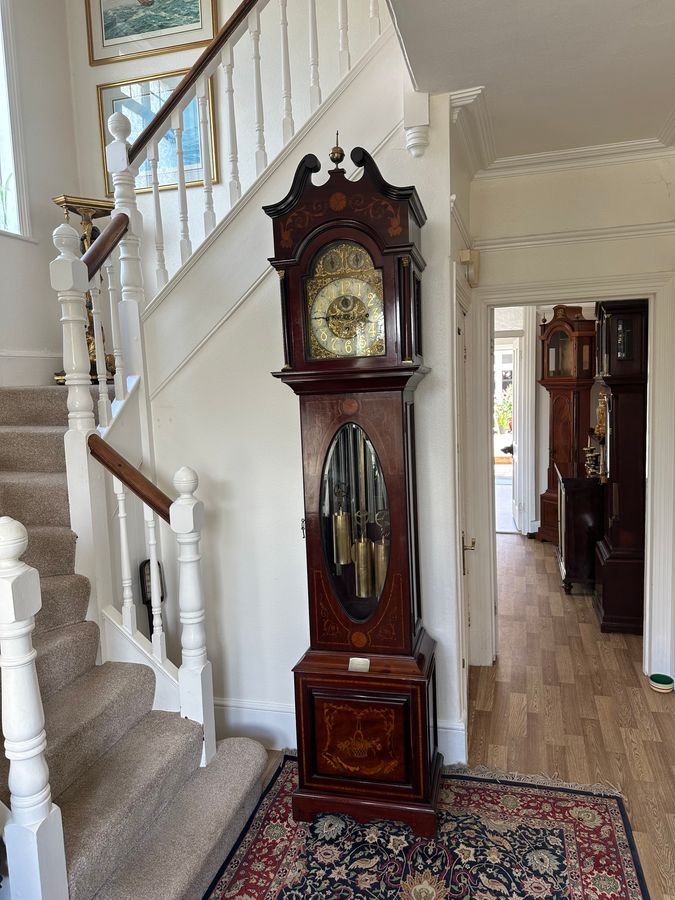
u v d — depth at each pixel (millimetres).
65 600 2270
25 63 3650
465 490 3037
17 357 3488
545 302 3121
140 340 2650
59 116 3904
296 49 3588
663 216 2883
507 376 10352
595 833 2111
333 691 2166
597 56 2039
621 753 2572
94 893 1694
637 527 3766
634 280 2957
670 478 3057
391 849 2072
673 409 3010
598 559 4133
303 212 2055
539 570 5227
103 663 2375
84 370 2344
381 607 2164
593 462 5012
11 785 1497
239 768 2301
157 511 2260
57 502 2424
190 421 2684
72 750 1911
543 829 2139
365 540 2180
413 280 2115
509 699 3053
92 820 1767
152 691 2348
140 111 3938
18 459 2707
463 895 1874
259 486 2641
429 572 2465
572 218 2984
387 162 2363
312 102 2449
